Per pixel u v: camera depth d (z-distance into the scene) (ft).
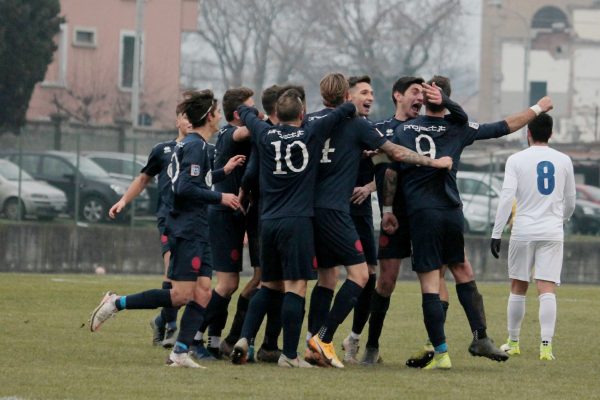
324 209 100.99
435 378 96.32
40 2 426.51
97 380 89.56
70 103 546.26
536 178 116.78
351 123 101.76
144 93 560.61
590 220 364.79
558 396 87.92
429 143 103.50
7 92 420.77
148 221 312.50
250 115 103.35
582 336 134.10
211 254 106.42
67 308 151.84
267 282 103.35
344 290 101.35
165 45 567.59
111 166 317.63
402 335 130.82
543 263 115.65
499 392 89.15
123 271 297.33
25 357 103.24
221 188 110.11
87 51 552.41
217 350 110.83
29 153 310.04
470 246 312.91
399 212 106.01
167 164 115.96
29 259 292.40
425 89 103.35
